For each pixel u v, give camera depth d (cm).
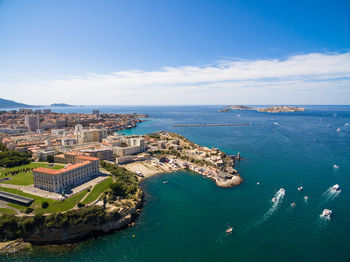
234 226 15200
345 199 18512
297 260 12138
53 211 14975
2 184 19200
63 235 13862
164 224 15500
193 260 12231
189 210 17300
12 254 12612
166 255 12619
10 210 15188
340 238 13825
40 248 13162
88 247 13312
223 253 12706
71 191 18000
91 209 14875
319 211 16788
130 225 15388
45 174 17912
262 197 19262
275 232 14488
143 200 18900
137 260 12275
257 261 12112
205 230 14812
